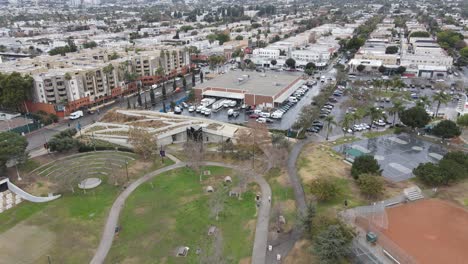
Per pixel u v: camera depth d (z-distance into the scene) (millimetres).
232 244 78562
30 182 107562
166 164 120250
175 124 147125
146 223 87125
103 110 184250
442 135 127750
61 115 172000
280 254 74688
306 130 147750
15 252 77500
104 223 87500
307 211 79062
